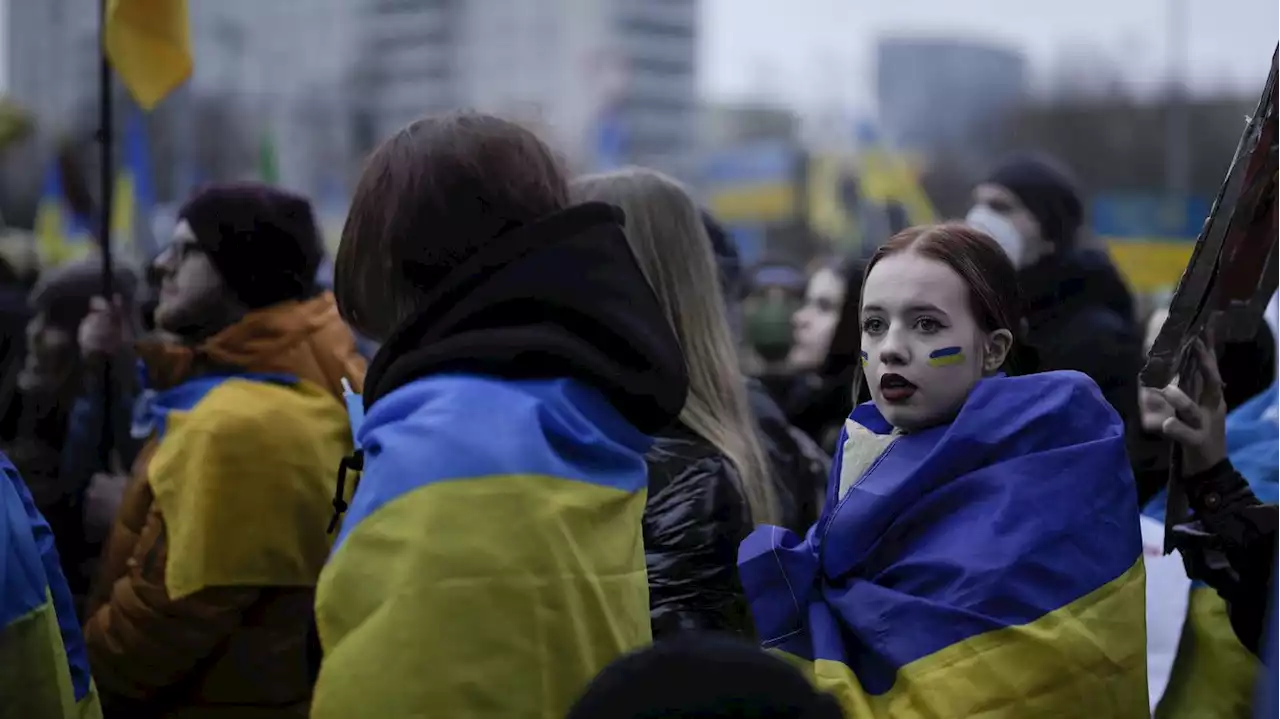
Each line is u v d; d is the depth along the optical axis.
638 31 103.50
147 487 2.95
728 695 1.40
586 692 1.45
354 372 3.12
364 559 1.82
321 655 1.94
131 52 3.71
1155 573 2.79
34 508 2.32
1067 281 4.12
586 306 1.95
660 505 2.58
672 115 105.56
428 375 1.93
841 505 2.15
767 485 2.81
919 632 1.99
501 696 1.77
